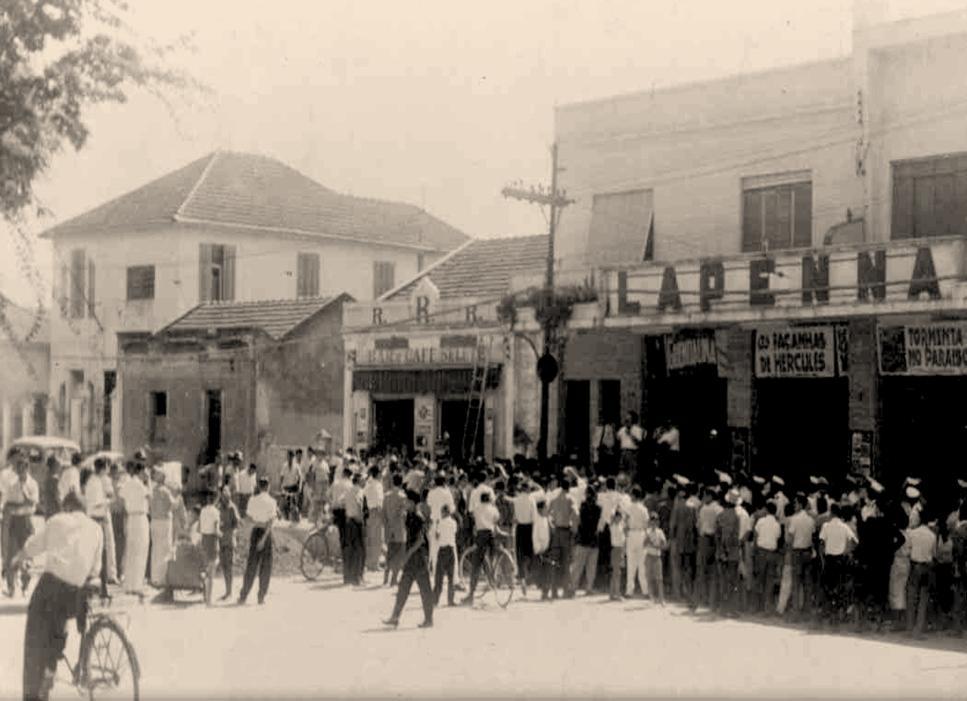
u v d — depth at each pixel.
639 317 27.14
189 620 18.62
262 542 20.80
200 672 13.99
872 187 26.48
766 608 20.55
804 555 20.00
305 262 51.22
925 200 25.97
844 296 23.78
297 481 33.78
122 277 48.62
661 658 15.80
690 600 21.91
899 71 26.36
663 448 27.62
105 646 11.06
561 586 22.84
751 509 22.42
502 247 39.06
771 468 27.48
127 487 21.25
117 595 21.22
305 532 28.33
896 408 25.52
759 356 27.41
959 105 25.45
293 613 19.67
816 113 27.72
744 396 27.64
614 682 13.85
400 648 16.17
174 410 42.25
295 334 40.97
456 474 25.22
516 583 24.03
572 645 16.77
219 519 21.06
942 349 24.42
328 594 22.47
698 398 28.89
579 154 32.12
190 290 47.59
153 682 13.27
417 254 55.28
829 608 19.36
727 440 27.92
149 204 48.91
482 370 32.72
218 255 48.72
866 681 14.45
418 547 18.31
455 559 21.23
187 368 41.97
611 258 31.28
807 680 14.39
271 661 14.92
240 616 19.17
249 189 50.97
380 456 32.03
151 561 21.86
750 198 28.98
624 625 19.03
